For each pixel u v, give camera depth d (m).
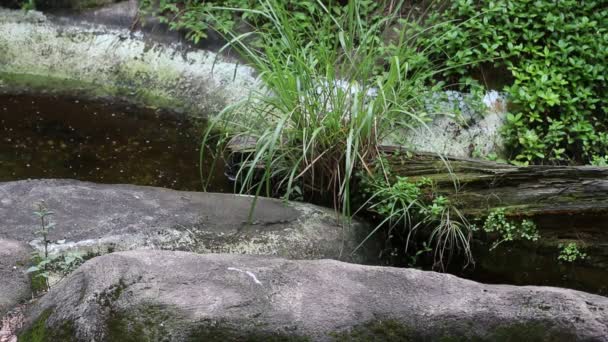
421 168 4.95
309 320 3.40
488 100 5.77
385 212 4.88
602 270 4.62
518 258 4.73
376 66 5.73
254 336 3.37
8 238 4.16
